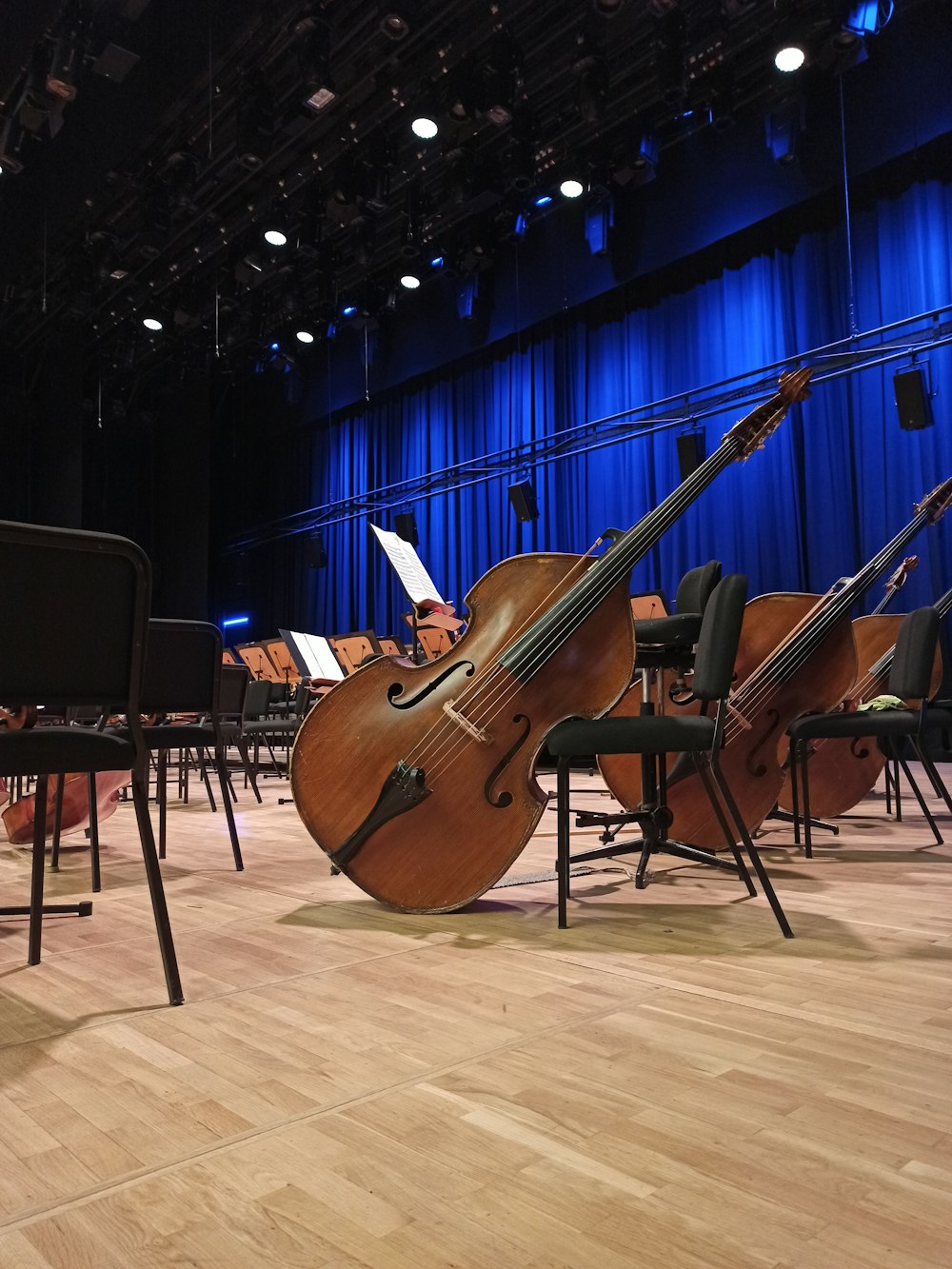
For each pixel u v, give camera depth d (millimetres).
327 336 9734
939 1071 1172
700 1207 871
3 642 1382
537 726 2049
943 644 3738
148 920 2100
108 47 6078
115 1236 837
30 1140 1019
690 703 2777
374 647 5641
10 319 10609
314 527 11234
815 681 2826
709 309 7859
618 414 8008
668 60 5953
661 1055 1234
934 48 6051
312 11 6062
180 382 11258
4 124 6680
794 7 5832
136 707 1549
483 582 2121
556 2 6238
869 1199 881
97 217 8461
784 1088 1126
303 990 1550
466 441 9875
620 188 7551
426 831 2074
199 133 7473
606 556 2066
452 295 9352
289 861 2975
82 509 11305
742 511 7496
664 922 1995
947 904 2145
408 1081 1164
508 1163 955
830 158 6516
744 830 1904
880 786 4992
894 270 6746
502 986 1549
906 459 6566
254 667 7258
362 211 7480
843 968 1630
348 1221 856
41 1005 1484
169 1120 1065
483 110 6414
